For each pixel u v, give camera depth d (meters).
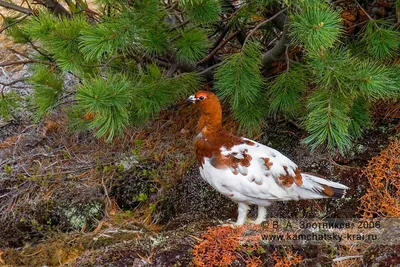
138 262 5.13
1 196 6.84
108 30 5.21
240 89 5.79
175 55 6.30
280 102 6.03
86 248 5.86
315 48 5.04
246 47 5.88
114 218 6.57
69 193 6.71
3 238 6.62
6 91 8.09
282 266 5.07
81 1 6.45
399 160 5.99
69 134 7.52
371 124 6.28
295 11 5.51
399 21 6.13
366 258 4.89
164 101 5.98
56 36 5.44
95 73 6.21
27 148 7.49
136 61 6.30
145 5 5.34
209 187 6.43
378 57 5.98
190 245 5.25
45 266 5.69
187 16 5.91
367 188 5.97
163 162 6.94
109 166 6.96
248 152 5.22
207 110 5.21
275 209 6.07
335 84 5.47
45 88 6.24
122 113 5.38
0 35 9.46
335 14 5.07
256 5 5.94
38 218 6.64
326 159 6.25
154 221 6.58
